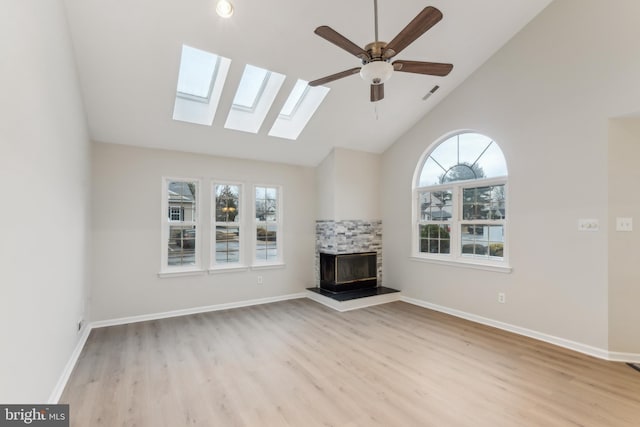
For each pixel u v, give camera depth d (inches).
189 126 161.9
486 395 95.4
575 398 93.4
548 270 135.0
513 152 147.3
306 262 221.8
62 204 99.3
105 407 89.8
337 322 164.4
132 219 166.1
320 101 167.2
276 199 215.0
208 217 187.3
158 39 116.5
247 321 166.6
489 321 157.5
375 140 207.5
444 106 180.4
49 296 86.3
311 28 124.1
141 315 167.0
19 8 64.0
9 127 59.9
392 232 214.8
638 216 116.3
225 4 108.5
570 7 127.5
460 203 177.5
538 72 138.0
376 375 108.2
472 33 141.1
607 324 118.3
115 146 163.0
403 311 183.8
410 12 124.5
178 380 105.1
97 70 123.3
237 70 135.9
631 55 112.1
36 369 76.2
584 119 124.0
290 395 96.1
